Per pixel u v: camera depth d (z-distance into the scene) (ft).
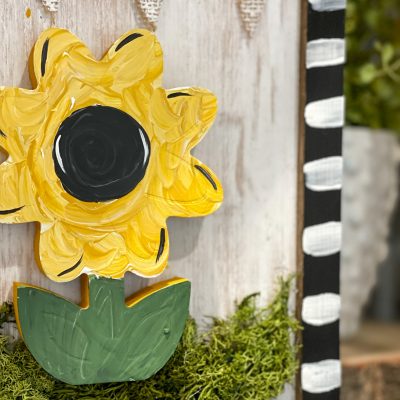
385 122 2.60
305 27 1.89
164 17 1.82
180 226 1.85
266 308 1.89
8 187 1.71
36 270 1.76
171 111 1.78
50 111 1.72
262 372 1.87
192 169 1.80
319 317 1.92
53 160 1.73
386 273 2.64
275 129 1.90
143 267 1.78
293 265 1.92
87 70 1.74
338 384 1.94
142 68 1.77
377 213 2.52
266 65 1.88
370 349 2.36
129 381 1.81
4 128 1.70
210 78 1.85
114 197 1.76
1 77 1.73
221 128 1.86
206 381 1.83
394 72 2.58
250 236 1.89
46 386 1.76
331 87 1.91
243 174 1.88
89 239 1.75
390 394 2.28
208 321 1.87
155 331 1.79
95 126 1.75
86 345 1.76
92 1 1.77
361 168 2.47
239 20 1.86
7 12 1.73
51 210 1.73
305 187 1.91
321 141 1.91
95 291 1.76
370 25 2.57
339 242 1.93
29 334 1.73
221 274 1.87
